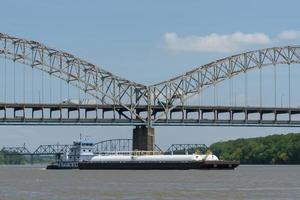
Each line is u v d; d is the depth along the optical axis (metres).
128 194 183.75
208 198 173.25
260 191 193.12
